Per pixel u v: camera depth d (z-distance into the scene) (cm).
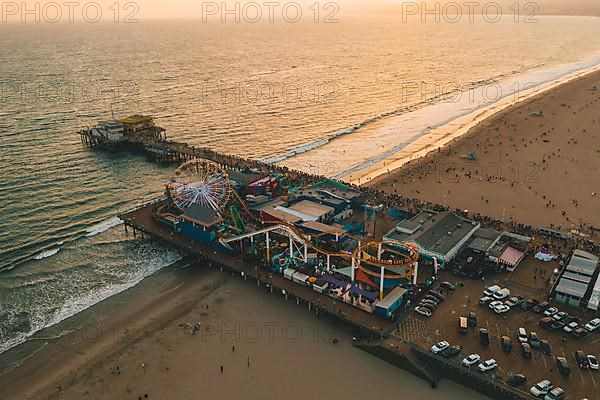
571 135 17438
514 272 9394
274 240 10800
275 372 7362
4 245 11106
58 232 11769
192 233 10925
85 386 7150
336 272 9388
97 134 18075
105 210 13000
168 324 8481
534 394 6512
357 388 7050
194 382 7194
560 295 8456
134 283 9800
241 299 9138
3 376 7406
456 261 9781
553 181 13775
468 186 13500
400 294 8462
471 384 6944
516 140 17050
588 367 7006
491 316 8138
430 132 19675
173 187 11950
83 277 10031
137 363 7588
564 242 10438
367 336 7925
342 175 15200
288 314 8688
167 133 19638
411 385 7088
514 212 11988
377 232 11025
